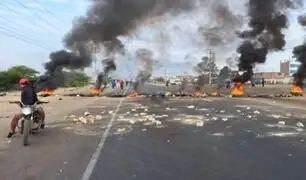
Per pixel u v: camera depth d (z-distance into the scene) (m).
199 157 8.67
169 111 20.70
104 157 8.68
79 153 9.16
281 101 30.44
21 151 9.43
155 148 9.79
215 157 8.67
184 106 24.48
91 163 8.05
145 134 12.20
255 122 15.53
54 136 11.80
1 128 13.54
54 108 22.97
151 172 7.28
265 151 9.38
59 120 16.17
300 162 8.16
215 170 7.44
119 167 7.69
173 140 11.03
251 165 7.88
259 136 11.80
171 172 7.28
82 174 7.12
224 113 19.55
